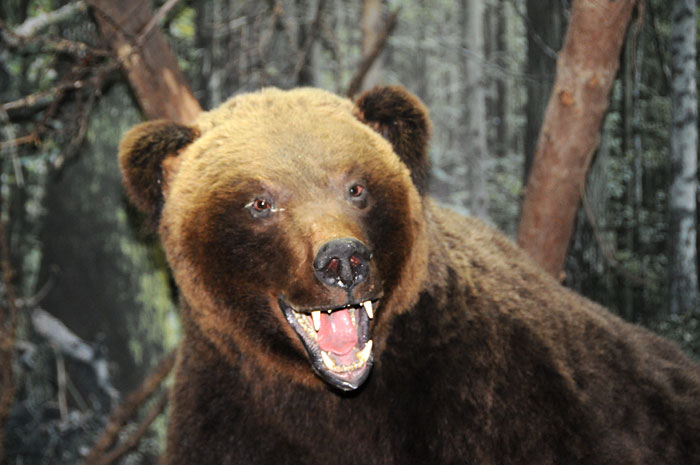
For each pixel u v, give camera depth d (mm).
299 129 5105
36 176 14945
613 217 13633
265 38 11805
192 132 5578
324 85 18703
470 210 19906
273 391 5461
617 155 13711
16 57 13273
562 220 8586
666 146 13602
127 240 14367
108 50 9633
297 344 5105
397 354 5316
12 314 10562
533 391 5191
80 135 9867
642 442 5387
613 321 6488
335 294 4562
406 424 5316
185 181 5258
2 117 9891
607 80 8062
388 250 5027
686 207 12727
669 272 12906
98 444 10547
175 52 15750
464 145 20703
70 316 14977
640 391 5648
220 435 5570
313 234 4613
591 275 13461
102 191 14445
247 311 5133
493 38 19812
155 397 13680
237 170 4988
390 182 5082
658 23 13070
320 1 11719
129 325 14484
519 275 5992
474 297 5465
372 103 5516
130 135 5496
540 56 14961
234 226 4973
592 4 7781
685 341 11844
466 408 5207
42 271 15117
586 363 5492
